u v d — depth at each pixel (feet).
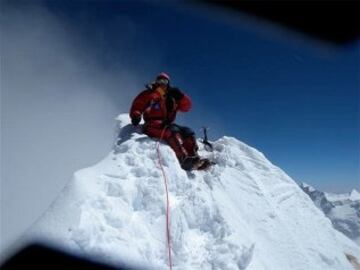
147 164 18.10
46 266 12.54
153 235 15.48
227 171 23.22
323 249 21.80
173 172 17.97
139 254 14.10
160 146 19.19
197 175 20.79
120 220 14.75
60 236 13.10
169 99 21.34
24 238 13.29
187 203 16.99
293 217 23.22
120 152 19.12
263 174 25.38
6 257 12.96
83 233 13.26
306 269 18.62
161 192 16.80
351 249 26.58
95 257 13.00
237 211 19.63
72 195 14.60
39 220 13.98
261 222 20.17
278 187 24.85
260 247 17.53
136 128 21.49
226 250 15.44
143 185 16.76
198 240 16.29
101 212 14.65
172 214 16.07
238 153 26.21
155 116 20.94
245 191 22.11
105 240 13.71
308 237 22.07
